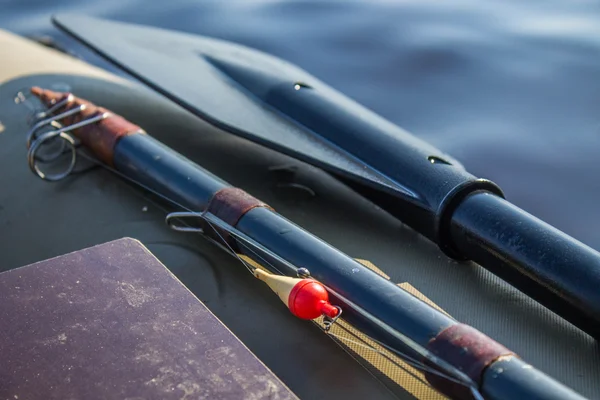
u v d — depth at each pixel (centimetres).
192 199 60
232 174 71
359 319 50
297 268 53
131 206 66
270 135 66
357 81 119
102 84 86
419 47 127
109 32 80
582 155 98
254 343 55
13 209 66
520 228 55
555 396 44
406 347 48
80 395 45
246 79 73
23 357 46
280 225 55
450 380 46
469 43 126
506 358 46
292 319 56
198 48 80
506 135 103
